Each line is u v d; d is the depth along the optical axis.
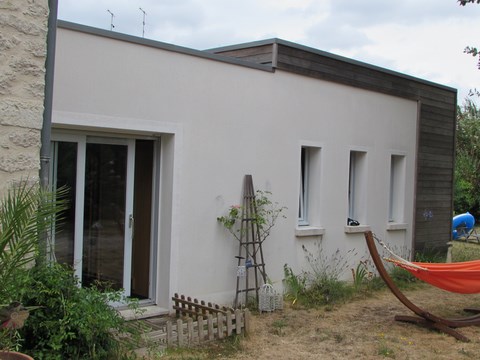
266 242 8.34
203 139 7.41
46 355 4.45
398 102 10.96
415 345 6.46
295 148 8.73
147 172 7.39
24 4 4.61
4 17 4.49
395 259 7.50
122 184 7.04
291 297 8.42
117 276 7.04
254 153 8.09
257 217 7.87
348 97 9.74
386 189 10.71
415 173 11.47
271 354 5.93
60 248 6.45
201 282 7.44
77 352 4.65
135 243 7.54
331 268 9.45
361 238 10.10
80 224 6.57
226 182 7.71
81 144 6.56
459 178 21.34
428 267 7.27
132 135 7.01
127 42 6.54
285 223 8.62
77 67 6.11
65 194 6.45
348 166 9.79
